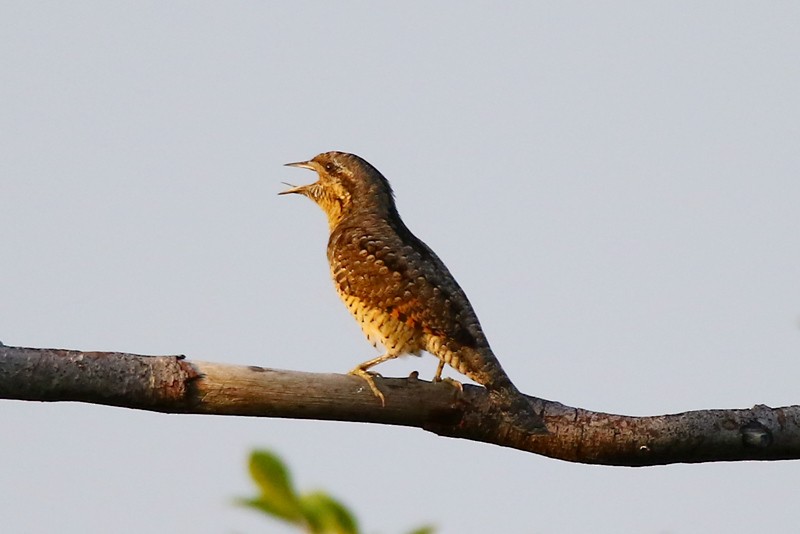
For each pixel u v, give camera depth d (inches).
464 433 405.4
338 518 286.5
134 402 368.2
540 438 403.9
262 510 286.4
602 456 403.9
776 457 408.5
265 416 381.1
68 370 361.4
